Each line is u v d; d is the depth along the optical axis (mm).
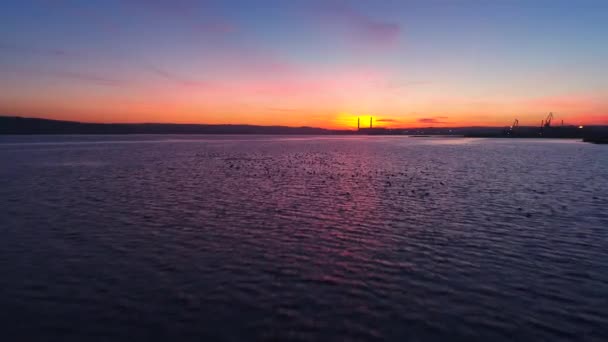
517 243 16656
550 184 34812
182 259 14570
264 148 114625
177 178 39000
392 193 29859
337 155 80812
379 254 15250
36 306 10820
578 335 9539
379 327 9852
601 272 13398
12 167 49906
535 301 11297
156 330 9664
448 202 26031
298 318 10266
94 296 11461
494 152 92688
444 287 12203
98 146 119938
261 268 13719
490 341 9281
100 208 23750
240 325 9898
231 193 29656
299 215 22016
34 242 16578
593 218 21156
